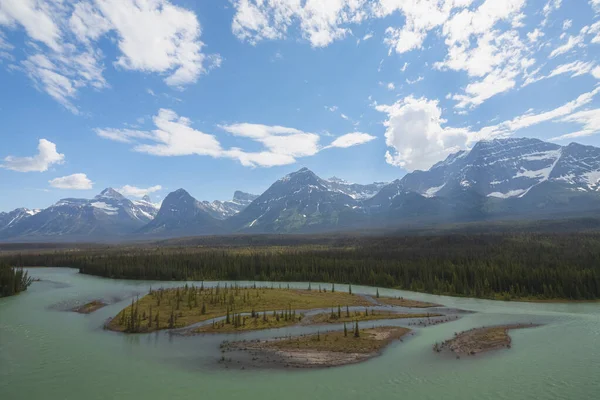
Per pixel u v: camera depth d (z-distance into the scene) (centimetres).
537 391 4516
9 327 8594
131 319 8619
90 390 4812
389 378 5153
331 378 5209
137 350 6700
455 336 7562
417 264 18988
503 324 8844
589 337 7181
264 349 6725
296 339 7425
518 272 15200
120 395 4653
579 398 4281
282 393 4694
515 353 6200
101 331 8225
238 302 11806
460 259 19412
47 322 9169
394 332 7981
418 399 4406
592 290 13538
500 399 4319
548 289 14000
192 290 13612
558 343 6781
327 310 11050
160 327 8538
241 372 5500
